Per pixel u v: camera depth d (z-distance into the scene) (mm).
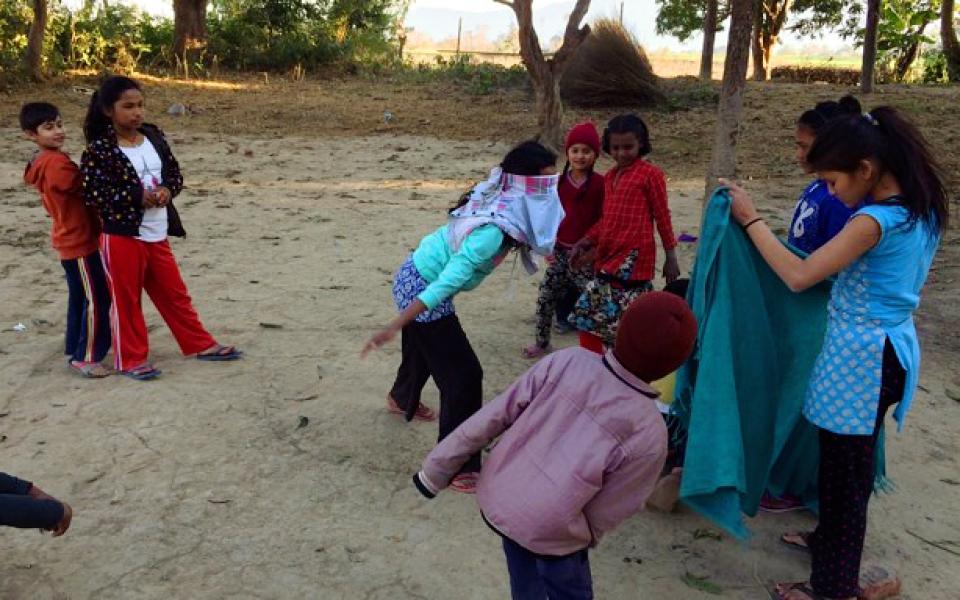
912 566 3465
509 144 14289
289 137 14609
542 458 2381
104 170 4582
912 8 25172
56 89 18359
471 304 6535
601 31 16844
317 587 3219
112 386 4848
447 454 2525
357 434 4398
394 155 13070
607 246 4887
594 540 2469
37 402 4617
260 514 3672
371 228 8672
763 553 3543
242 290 6656
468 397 3809
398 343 5660
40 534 3471
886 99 16734
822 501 3090
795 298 3340
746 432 3383
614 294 4887
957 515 3848
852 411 2908
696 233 8672
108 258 4734
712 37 22578
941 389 5148
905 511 3863
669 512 3787
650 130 15070
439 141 14516
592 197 5207
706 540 3617
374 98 19078
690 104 16906
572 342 5746
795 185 11109
